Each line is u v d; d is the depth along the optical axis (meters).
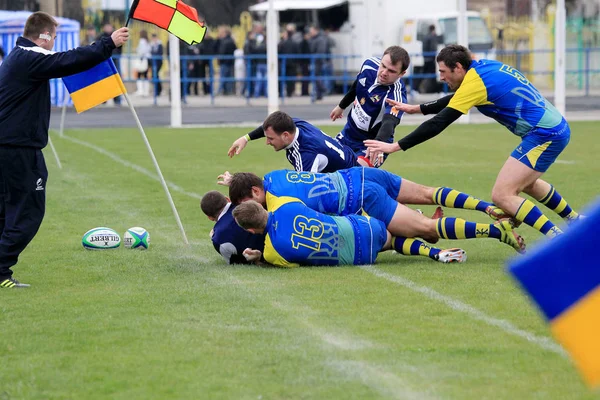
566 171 31.91
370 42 76.56
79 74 18.92
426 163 35.19
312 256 16.88
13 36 62.03
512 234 17.25
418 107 19.47
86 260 18.08
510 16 87.44
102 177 31.70
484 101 17.41
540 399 10.05
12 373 11.19
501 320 13.20
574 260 7.75
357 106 21.00
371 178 17.56
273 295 14.83
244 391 10.40
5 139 15.30
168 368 11.25
